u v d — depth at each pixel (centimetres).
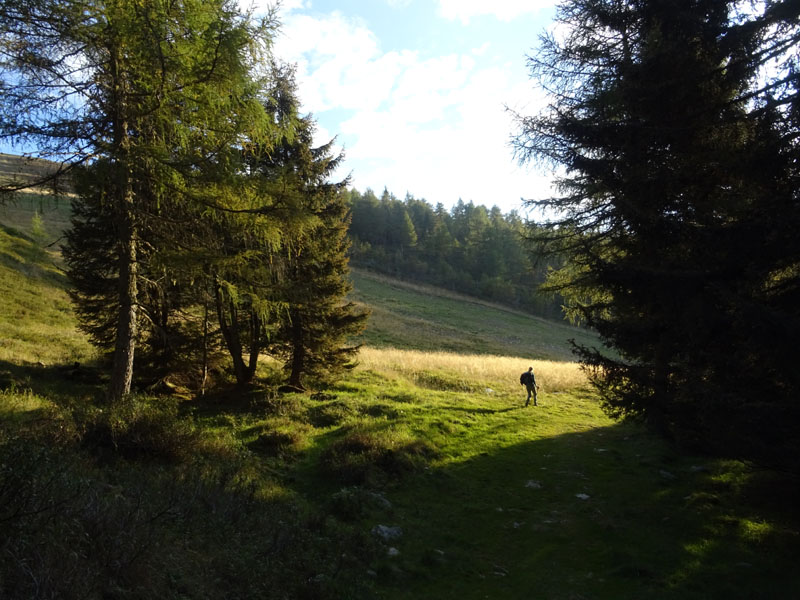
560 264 1541
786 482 891
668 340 830
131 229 957
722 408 657
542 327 6750
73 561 387
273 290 1070
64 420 781
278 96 1491
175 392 1653
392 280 8150
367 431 1248
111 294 1515
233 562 529
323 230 1647
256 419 1391
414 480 1016
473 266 9250
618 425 1562
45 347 2000
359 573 617
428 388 2294
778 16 717
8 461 427
